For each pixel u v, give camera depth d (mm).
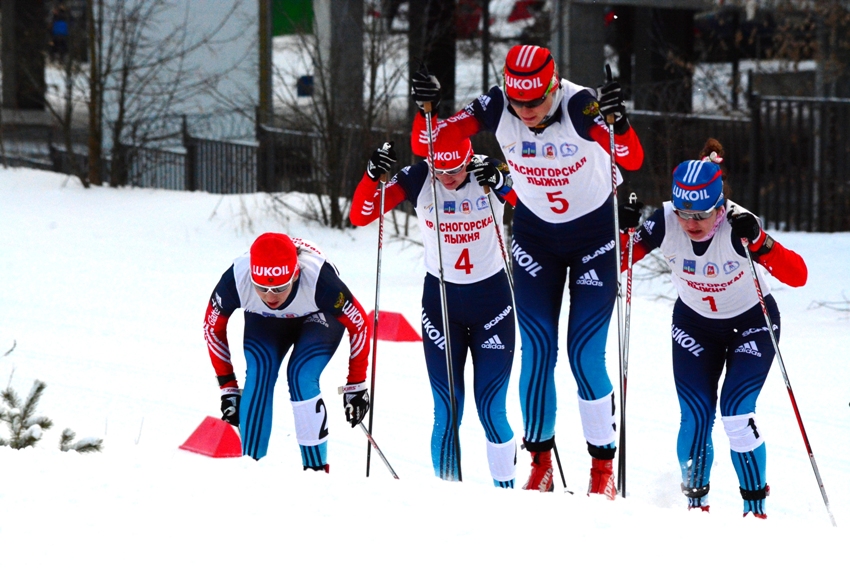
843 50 52469
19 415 14312
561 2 55688
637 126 46844
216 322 16047
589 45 56031
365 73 51250
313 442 15305
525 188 15195
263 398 15664
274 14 62219
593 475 15180
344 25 50500
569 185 14773
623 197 45625
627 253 14922
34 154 71000
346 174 47562
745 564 8719
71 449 13555
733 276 15375
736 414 15000
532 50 13766
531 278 15477
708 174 14711
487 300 16156
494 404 16047
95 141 57844
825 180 43156
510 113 14680
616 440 16109
